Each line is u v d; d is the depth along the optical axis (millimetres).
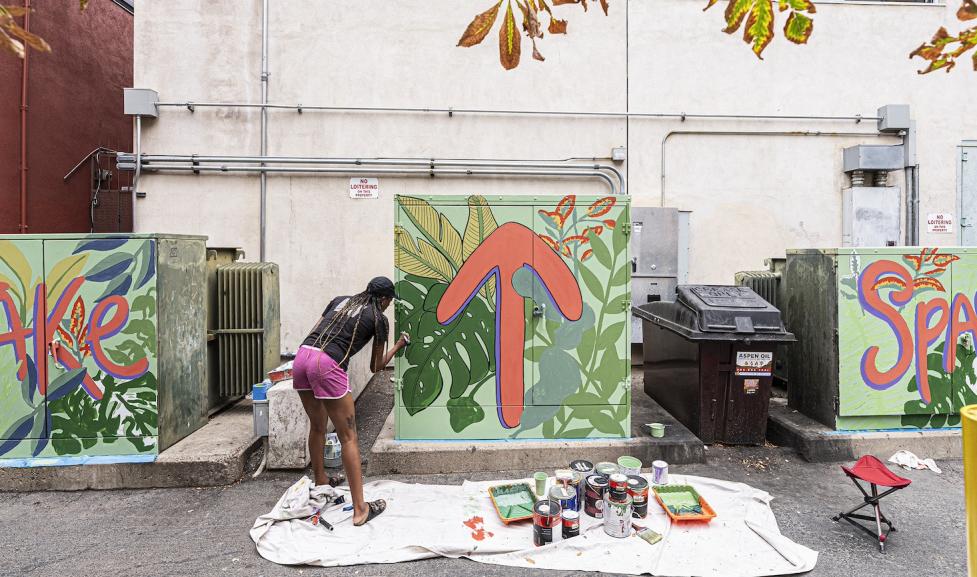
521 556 2742
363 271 6449
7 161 6605
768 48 6641
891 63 6734
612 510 2865
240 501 3416
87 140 7945
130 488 3600
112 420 3648
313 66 6418
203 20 6328
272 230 6387
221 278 4770
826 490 3539
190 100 6332
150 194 6297
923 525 3080
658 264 6316
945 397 4098
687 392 4422
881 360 4105
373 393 5684
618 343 3986
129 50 8977
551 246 3947
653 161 6621
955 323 4086
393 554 2766
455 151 6520
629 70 6582
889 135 6715
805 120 6695
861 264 4109
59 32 7348
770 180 6680
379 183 6477
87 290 3619
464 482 3576
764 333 4094
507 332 3945
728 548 2789
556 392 3969
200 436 4086
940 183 6805
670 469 3855
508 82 6543
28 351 3613
